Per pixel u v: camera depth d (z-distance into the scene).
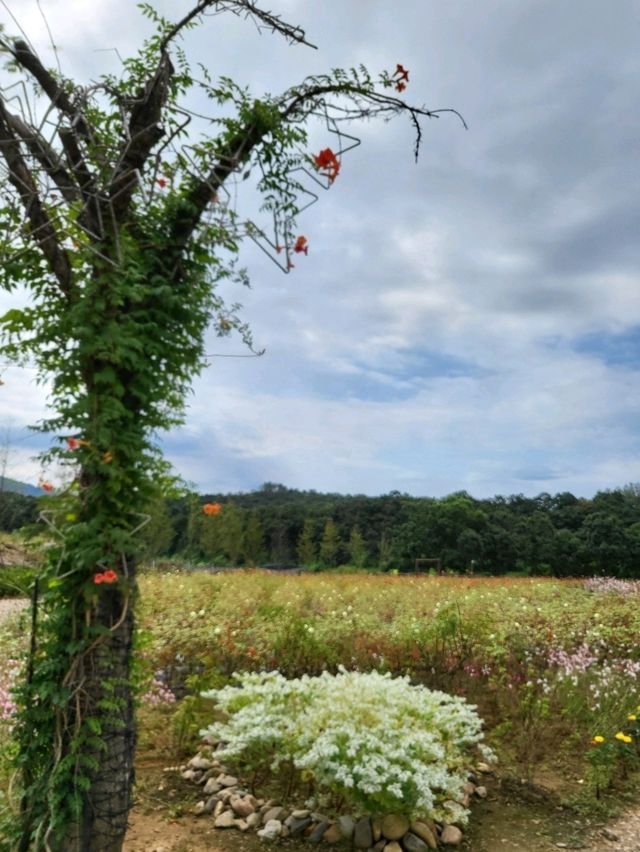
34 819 3.10
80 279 3.26
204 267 3.54
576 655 7.25
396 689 4.54
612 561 33.72
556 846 3.90
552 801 4.52
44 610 3.27
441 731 4.34
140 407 3.31
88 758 3.00
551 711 6.11
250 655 6.67
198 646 6.97
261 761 4.34
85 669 3.10
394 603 10.30
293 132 3.59
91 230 3.23
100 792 3.08
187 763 4.82
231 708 4.56
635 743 5.40
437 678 6.86
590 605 10.00
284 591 10.62
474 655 7.20
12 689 3.18
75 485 3.15
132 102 3.34
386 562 35.72
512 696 6.15
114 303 3.10
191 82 3.53
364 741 3.72
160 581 10.54
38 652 3.28
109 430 3.06
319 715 4.07
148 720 5.39
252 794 4.32
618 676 6.52
